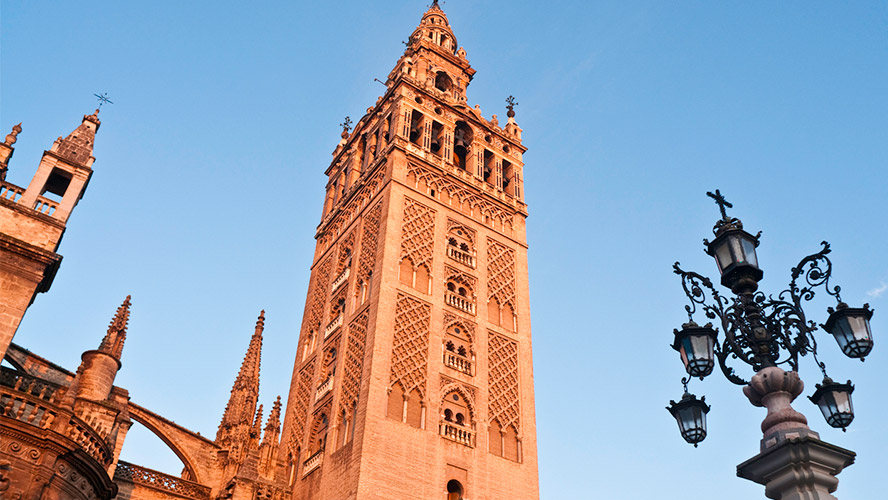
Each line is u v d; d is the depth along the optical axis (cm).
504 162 6328
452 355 4684
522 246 5747
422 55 6719
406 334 4572
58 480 2858
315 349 5253
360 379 4384
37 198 3456
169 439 4641
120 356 3741
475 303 5059
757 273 1641
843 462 1319
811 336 1550
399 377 4366
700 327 1519
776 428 1387
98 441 3133
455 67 6994
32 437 2823
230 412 5156
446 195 5566
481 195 5784
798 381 1459
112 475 3606
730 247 1661
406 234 5066
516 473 4456
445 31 7462
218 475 4678
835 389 1464
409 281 4847
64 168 3644
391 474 3953
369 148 6134
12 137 3612
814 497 1268
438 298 4891
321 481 4234
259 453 4678
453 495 4206
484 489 4247
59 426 2936
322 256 5944
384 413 4162
